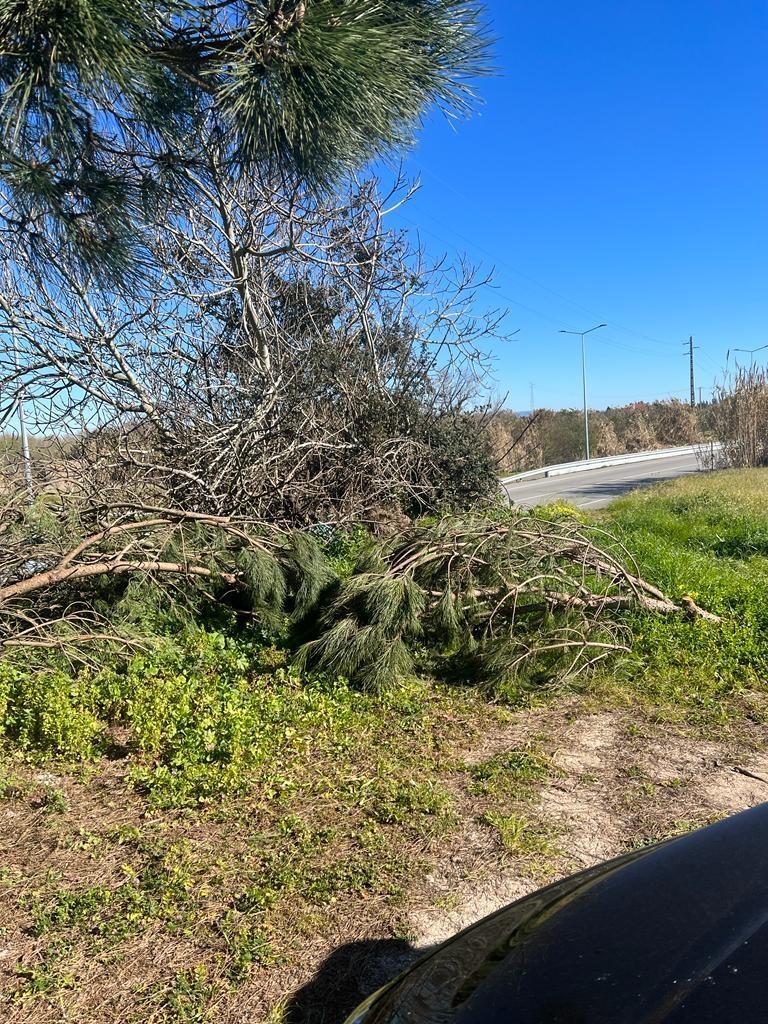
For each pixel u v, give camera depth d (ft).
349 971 9.11
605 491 81.61
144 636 19.36
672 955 5.63
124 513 21.49
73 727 14.69
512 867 11.35
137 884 10.67
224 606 22.63
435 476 38.86
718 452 95.25
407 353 38.65
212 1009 8.50
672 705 18.29
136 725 14.92
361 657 18.37
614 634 20.99
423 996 6.32
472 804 13.29
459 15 11.13
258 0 10.08
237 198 25.90
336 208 33.09
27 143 10.48
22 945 9.42
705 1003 5.03
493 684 18.84
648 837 12.29
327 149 11.14
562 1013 5.37
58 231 11.59
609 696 18.89
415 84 11.27
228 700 16.10
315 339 34.99
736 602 24.84
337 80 10.14
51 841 11.76
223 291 27.81
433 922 10.07
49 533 19.39
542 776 14.44
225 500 26.43
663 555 29.71
